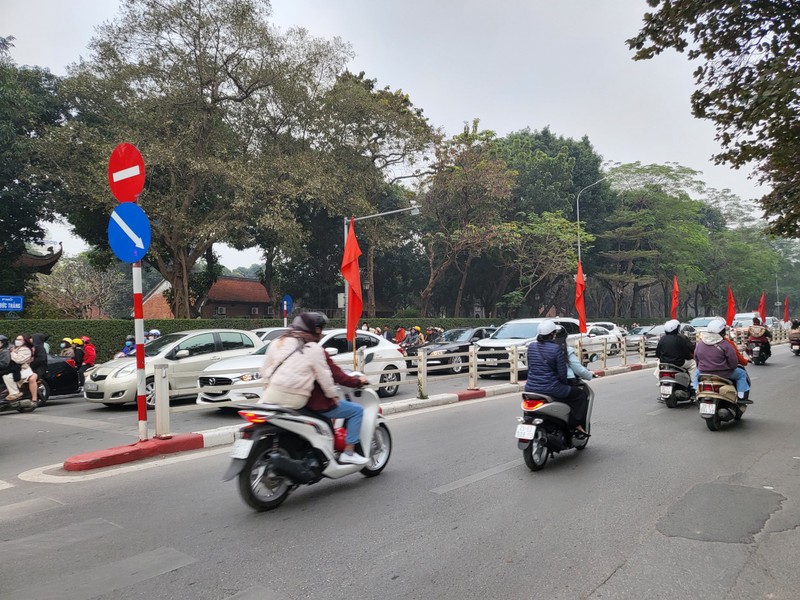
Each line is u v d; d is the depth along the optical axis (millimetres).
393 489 5641
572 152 44594
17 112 21969
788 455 6926
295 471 5082
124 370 11492
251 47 23453
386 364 12680
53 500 5438
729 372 8367
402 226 33438
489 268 41562
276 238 28109
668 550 4098
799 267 82062
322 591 3510
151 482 5996
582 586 3557
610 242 45531
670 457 6859
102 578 3703
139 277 7203
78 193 22828
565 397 6609
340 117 27984
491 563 3900
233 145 25922
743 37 9633
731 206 62438
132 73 21953
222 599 3418
